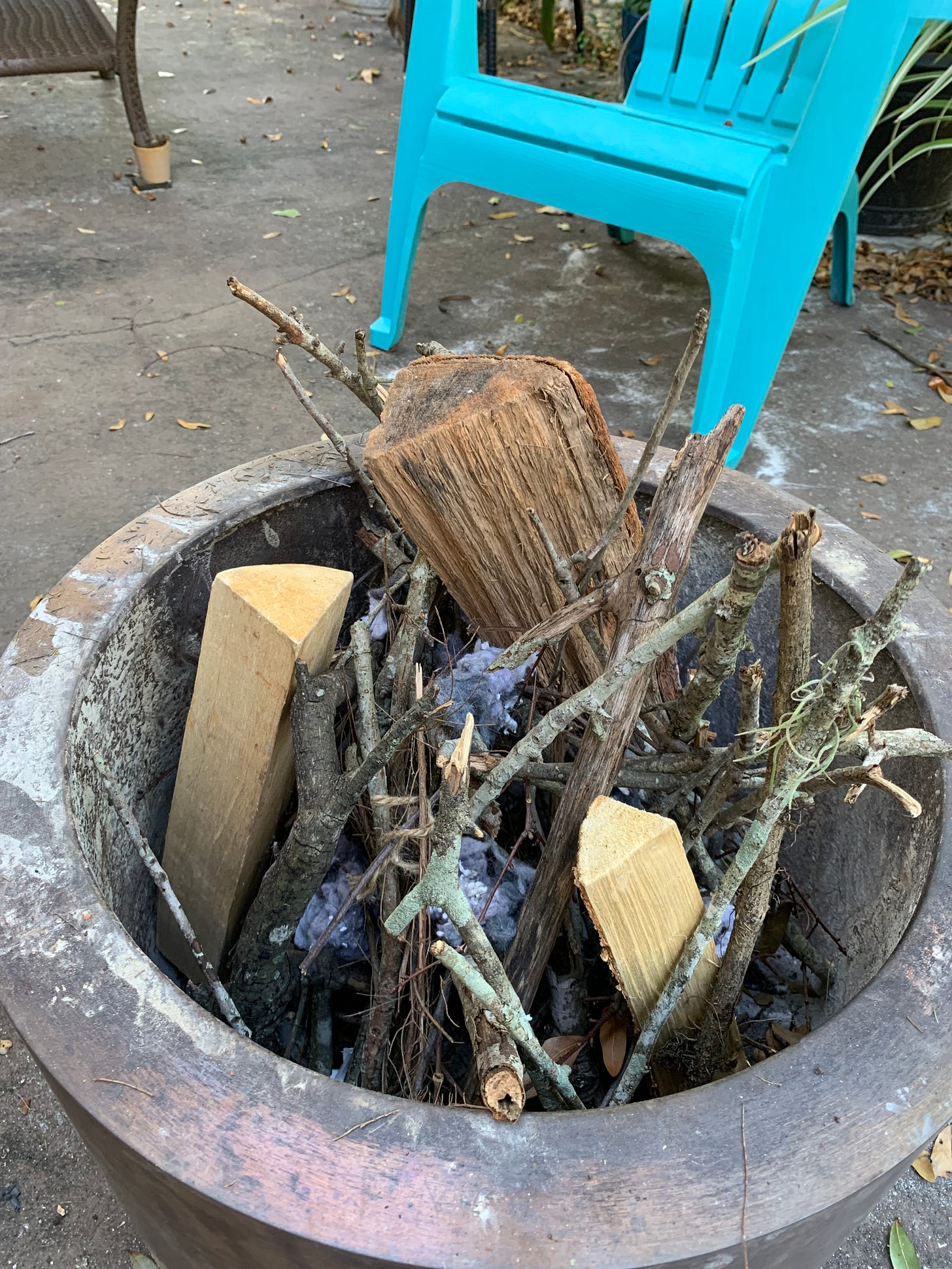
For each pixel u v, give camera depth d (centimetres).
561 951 122
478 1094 93
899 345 340
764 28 243
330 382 298
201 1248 79
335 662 119
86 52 360
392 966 102
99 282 335
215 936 120
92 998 72
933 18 204
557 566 102
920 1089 71
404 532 124
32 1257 125
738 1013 130
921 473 280
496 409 97
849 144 215
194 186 407
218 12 610
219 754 112
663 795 125
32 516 238
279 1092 68
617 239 396
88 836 94
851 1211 73
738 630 85
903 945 81
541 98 251
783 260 233
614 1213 63
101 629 104
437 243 389
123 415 275
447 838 74
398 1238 62
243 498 127
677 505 96
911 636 109
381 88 527
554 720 88
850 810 119
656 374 312
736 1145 67
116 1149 69
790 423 297
